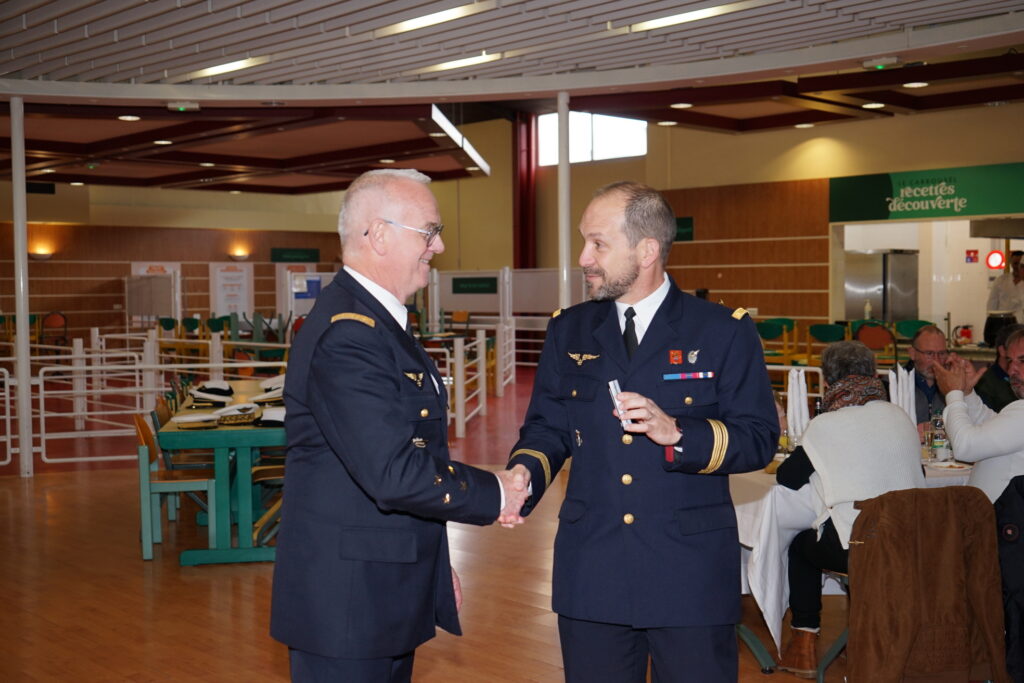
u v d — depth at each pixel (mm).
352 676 1989
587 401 2281
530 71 7629
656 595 2176
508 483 2088
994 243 13078
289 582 2029
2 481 7555
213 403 5977
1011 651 3219
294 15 5945
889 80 8609
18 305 7695
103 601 4617
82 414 7996
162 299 19109
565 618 2316
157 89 7879
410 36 6465
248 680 3658
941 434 4445
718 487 2254
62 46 6879
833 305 13531
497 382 12602
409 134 10438
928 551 3035
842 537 3344
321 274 15023
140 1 5746
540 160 18453
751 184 14219
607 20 6145
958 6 5891
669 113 10203
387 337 1989
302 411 2029
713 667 2197
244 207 21000
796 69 7039
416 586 2053
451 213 19734
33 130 10031
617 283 2236
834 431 3389
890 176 12906
